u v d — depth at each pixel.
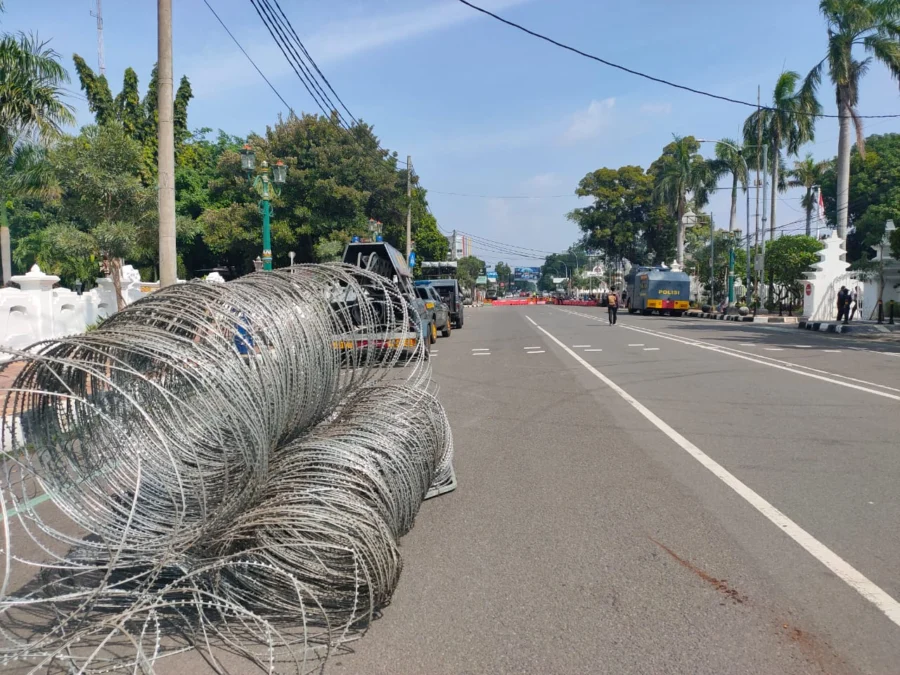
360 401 5.87
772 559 4.52
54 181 15.00
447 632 3.71
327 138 31.20
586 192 71.44
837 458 6.95
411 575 4.45
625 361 15.98
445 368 15.48
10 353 3.40
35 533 5.39
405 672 3.35
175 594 4.13
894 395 10.71
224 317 4.32
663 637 3.59
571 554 4.70
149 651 3.62
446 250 63.38
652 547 4.78
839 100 32.31
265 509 4.04
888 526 5.05
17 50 12.59
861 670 3.26
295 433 5.04
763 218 37.09
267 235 19.00
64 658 3.42
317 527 3.91
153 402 4.39
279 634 3.71
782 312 40.53
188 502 4.15
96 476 4.22
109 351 3.86
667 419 9.08
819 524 5.12
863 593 4.02
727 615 3.80
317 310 5.15
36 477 3.94
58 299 16.59
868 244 41.62
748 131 40.75
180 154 36.66
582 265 154.25
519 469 6.88
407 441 5.24
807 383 12.05
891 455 7.04
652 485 6.19
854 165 47.66
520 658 3.43
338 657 3.50
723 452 7.30
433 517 5.54
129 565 3.82
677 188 52.03
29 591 4.32
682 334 25.03
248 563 3.71
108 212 15.98
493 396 11.39
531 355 17.94
